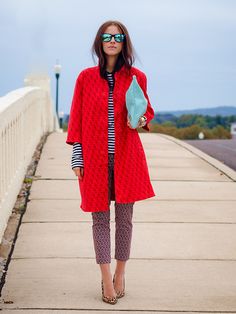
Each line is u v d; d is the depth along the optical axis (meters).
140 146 4.17
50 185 8.05
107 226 4.19
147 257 5.18
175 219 6.43
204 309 4.11
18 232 5.88
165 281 4.62
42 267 4.89
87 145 4.08
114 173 4.07
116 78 4.07
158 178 8.73
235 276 4.75
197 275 4.77
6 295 4.30
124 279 4.46
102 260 4.15
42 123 14.05
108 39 4.00
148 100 4.25
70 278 4.65
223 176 8.98
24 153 8.48
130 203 4.17
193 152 11.62
